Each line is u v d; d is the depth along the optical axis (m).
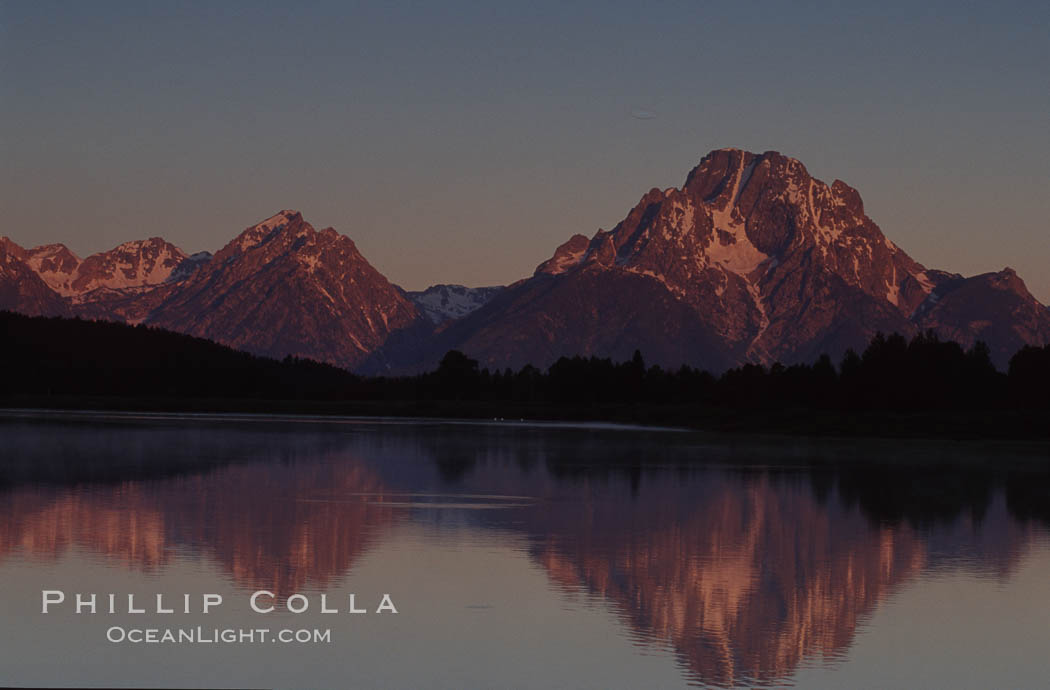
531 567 45.47
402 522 57.84
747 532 56.09
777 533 55.91
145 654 32.94
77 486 72.69
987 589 42.19
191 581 41.59
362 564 45.56
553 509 64.69
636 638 34.91
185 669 31.69
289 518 58.50
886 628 36.34
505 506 65.88
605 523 58.75
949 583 43.28
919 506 68.38
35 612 36.94
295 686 30.34
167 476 80.94
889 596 40.88
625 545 51.28
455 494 72.38
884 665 32.44
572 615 37.56
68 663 32.03
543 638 34.84
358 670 31.66
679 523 59.12
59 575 42.19
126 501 64.38
